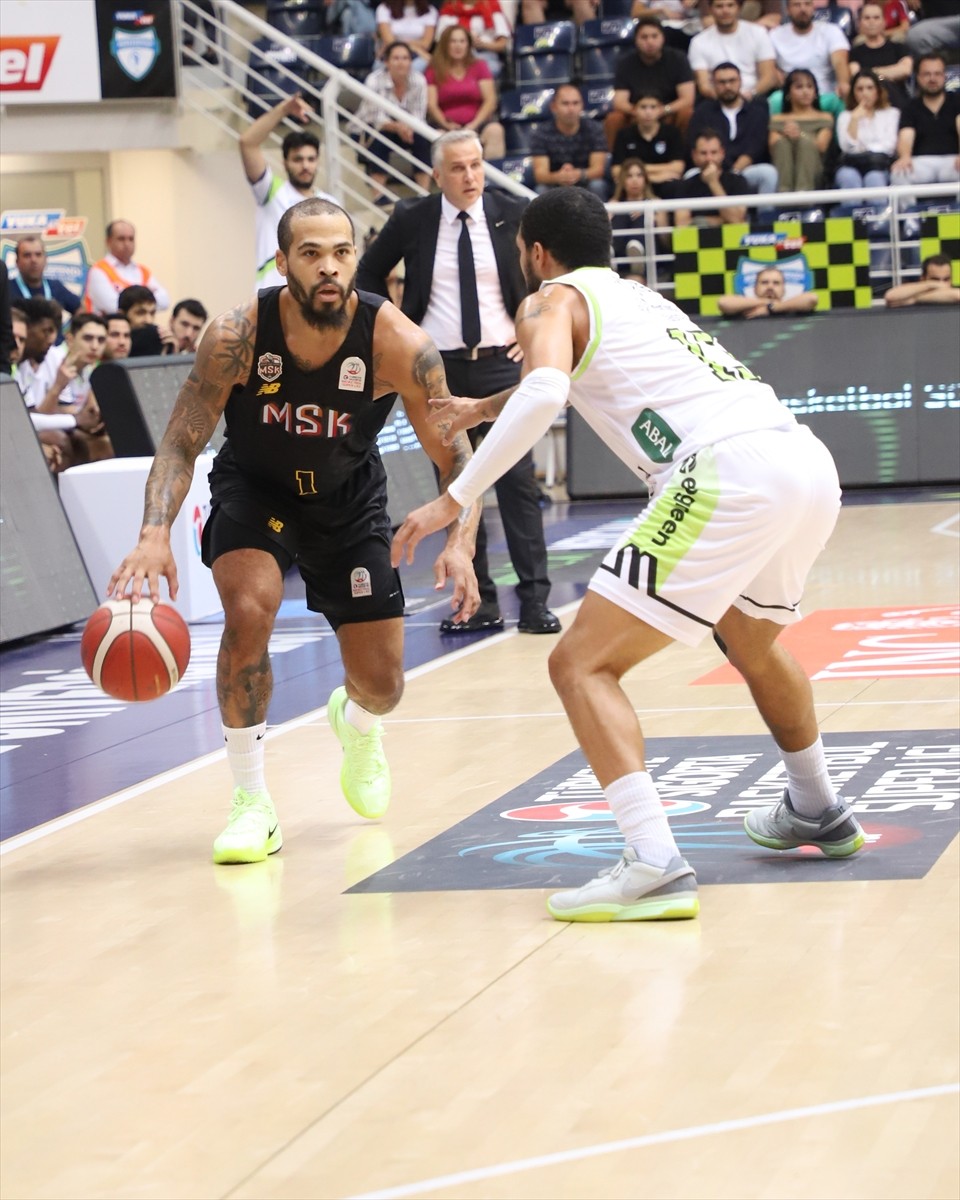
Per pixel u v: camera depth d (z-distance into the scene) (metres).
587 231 6.16
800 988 5.09
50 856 7.32
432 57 23.70
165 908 6.42
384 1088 4.56
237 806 7.11
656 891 5.83
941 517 16.84
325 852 7.06
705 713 9.20
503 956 5.58
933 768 7.63
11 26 20.83
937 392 19.47
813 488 5.81
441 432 6.75
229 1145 4.28
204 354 6.73
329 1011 5.18
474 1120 4.31
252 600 6.91
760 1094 4.35
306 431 6.83
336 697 7.56
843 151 22.42
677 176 22.27
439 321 11.94
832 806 6.39
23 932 6.24
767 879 6.23
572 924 5.88
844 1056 4.55
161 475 6.78
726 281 19.84
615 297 5.97
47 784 8.74
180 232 22.83
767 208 22.05
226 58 23.12
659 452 5.87
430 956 5.64
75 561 13.94
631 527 5.92
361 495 7.16
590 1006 5.06
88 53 21.03
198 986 5.51
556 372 5.71
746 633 6.14
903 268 21.53
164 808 8.05
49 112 21.20
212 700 10.76
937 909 5.75
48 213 19.70
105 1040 5.08
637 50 23.06
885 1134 4.07
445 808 7.62
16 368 16.61
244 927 6.11
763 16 24.84
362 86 21.33
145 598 6.63
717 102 22.23
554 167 22.48
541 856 6.73
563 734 8.95
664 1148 4.08
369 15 24.70
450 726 9.30
